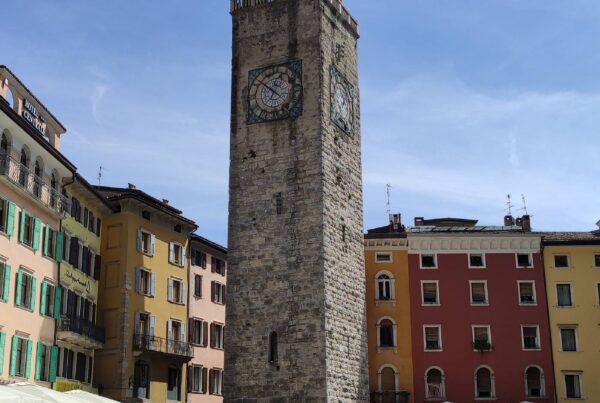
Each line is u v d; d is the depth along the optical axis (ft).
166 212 223.30
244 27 192.75
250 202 181.47
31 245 162.09
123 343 200.64
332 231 177.37
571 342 228.22
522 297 231.09
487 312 229.25
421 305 229.04
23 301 159.02
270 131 183.73
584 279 231.71
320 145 177.99
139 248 212.43
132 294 206.59
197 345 239.91
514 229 241.35
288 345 169.48
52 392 97.86
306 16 186.70
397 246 233.35
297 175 178.60
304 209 176.04
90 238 201.98
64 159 177.78
